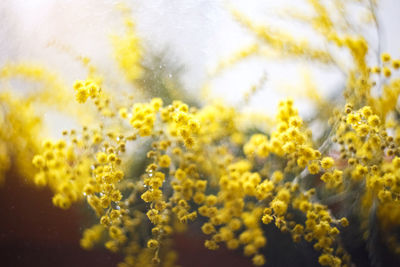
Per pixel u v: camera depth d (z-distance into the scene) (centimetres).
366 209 53
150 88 54
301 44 55
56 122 53
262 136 50
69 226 53
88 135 50
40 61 53
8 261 54
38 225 53
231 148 52
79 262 53
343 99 54
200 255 52
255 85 54
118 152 49
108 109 51
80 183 49
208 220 52
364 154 49
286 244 53
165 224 50
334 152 52
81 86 49
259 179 48
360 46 54
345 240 54
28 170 53
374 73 52
